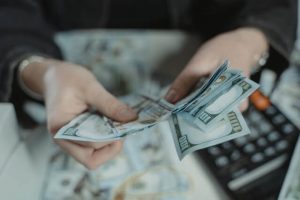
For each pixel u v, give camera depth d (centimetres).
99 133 41
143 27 93
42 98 62
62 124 46
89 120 45
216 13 83
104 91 48
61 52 77
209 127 39
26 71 60
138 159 56
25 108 65
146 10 90
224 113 40
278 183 49
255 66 62
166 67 77
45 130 54
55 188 52
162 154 57
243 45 59
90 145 45
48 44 73
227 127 39
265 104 60
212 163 53
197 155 55
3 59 63
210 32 84
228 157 53
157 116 43
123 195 50
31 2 81
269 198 48
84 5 89
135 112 46
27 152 49
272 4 76
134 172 54
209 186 51
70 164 56
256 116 58
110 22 92
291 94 68
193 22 92
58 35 86
